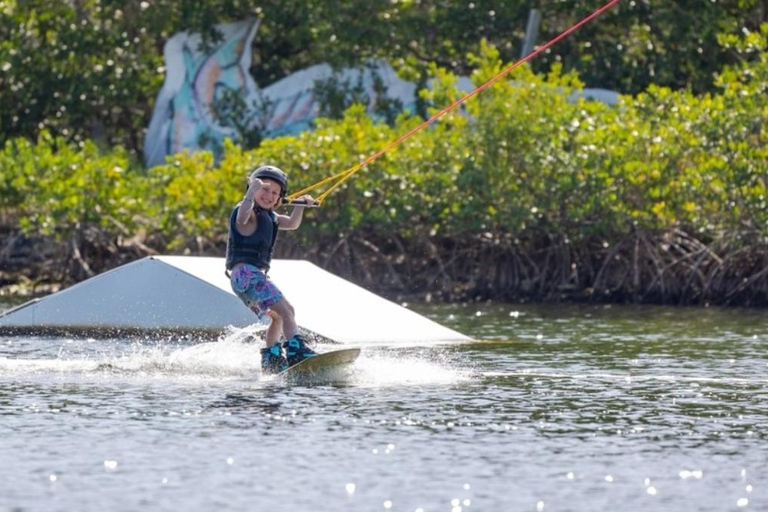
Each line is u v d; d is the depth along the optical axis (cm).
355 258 8719
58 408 3359
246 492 2517
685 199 7856
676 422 3231
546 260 8444
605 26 11081
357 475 2648
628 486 2573
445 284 8569
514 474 2664
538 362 4481
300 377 3894
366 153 8669
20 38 11338
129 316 5066
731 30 10262
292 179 8662
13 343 4872
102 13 11800
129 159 10475
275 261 5625
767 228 7575
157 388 3700
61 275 8994
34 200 9025
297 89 10775
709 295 7844
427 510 2397
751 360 4609
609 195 8069
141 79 11688
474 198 8438
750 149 7644
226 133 10738
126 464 2736
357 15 10600
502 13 10756
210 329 4925
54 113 11650
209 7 10812
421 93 8662
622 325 6284
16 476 2636
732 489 2553
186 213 8831
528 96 8344
